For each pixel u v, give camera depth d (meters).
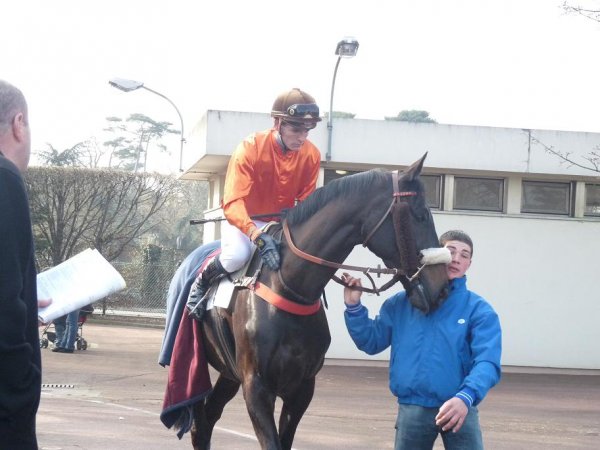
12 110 2.60
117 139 52.09
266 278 4.18
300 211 4.15
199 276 4.71
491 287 12.52
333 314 12.23
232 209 4.34
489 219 12.53
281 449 4.05
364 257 11.98
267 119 11.91
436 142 12.17
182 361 4.77
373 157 12.05
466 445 3.73
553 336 12.58
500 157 12.29
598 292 12.67
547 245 12.60
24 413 2.53
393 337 3.99
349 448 6.73
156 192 22.05
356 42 11.27
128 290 20.95
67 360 12.32
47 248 21.16
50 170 20.95
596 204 13.29
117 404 8.85
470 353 3.82
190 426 4.91
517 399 9.83
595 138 12.40
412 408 3.83
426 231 3.92
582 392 10.57
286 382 4.14
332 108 11.97
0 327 2.40
